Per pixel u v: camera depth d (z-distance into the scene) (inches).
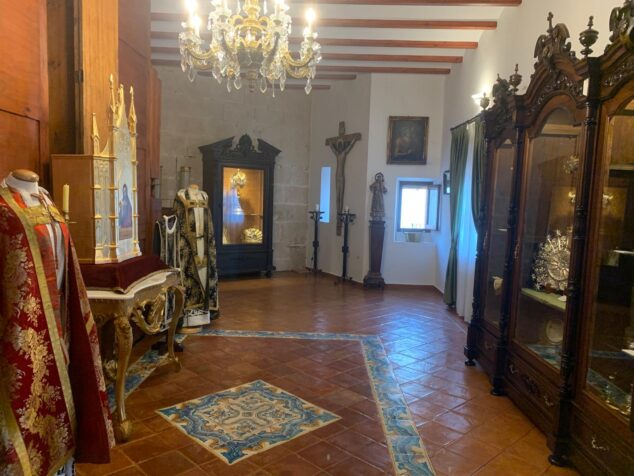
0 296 59.7
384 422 112.0
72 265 71.3
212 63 142.6
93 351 72.8
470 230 207.8
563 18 135.9
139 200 152.0
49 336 64.3
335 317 211.2
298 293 263.0
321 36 216.5
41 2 96.3
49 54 110.3
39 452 62.8
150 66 161.2
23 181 65.1
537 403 110.0
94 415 72.0
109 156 103.6
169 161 295.3
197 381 134.0
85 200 100.0
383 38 218.4
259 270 307.6
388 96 279.7
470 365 152.6
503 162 140.7
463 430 109.3
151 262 120.3
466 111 229.5
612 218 86.8
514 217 128.0
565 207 106.0
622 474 79.4
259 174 305.6
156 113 172.6
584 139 92.4
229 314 212.1
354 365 150.2
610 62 85.8
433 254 285.4
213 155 283.7
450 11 186.9
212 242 190.9
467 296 206.7
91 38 113.2
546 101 112.0
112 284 98.6
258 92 319.0
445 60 240.2
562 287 105.7
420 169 281.6
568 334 95.3
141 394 124.4
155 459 93.8
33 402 61.6
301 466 92.4
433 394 129.3
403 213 285.6
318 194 331.9
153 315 116.4
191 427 107.2
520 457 98.3
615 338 84.9
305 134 338.0
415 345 172.9
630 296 81.9
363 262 289.6
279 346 167.3
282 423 110.1
